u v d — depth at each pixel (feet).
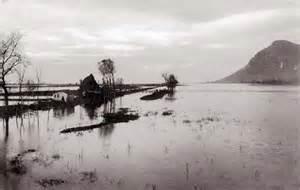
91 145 111.34
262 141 114.21
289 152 97.50
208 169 81.97
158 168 83.56
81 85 350.23
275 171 79.36
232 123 159.53
